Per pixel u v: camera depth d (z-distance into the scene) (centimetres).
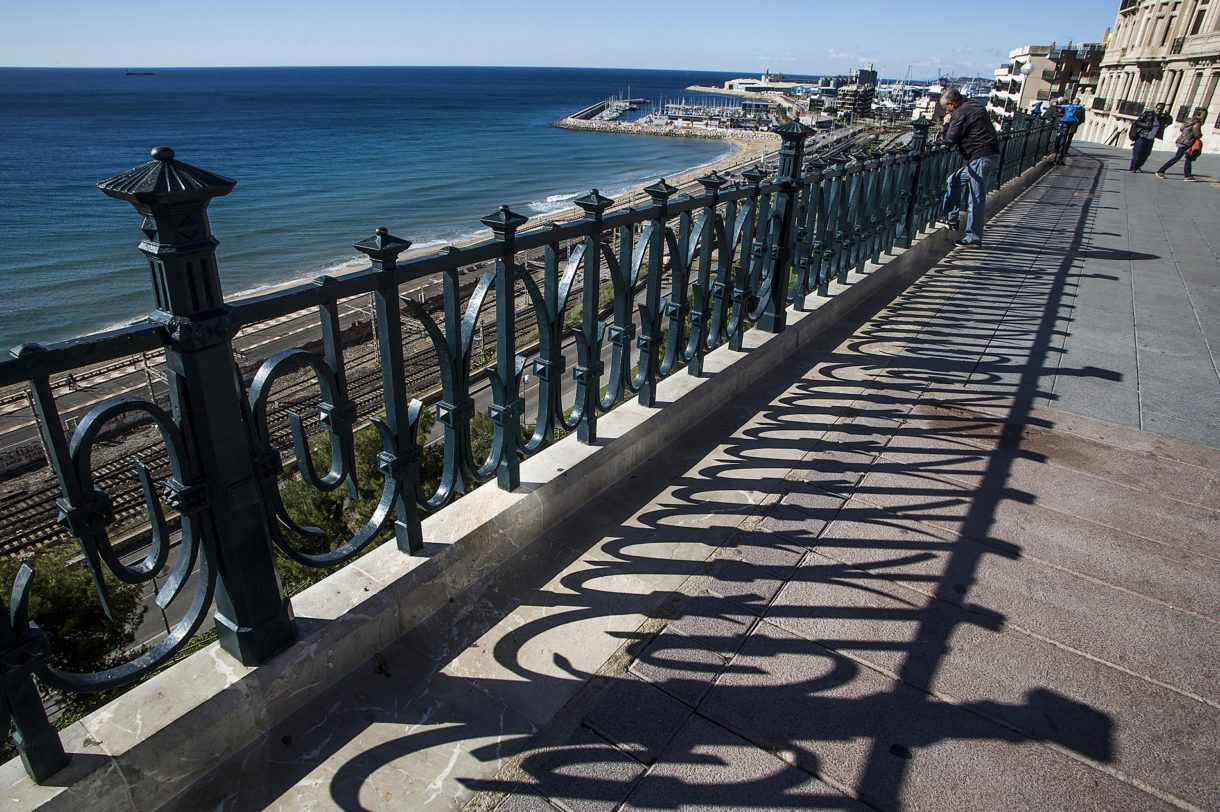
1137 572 272
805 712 207
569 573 264
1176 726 206
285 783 184
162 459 1788
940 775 189
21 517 1738
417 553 242
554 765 190
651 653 227
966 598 256
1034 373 459
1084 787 187
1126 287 659
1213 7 3425
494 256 238
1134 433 382
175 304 155
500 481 276
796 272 500
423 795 181
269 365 179
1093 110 5466
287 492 994
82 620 776
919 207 730
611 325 323
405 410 223
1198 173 1745
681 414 363
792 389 425
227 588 184
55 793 157
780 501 312
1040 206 1138
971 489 325
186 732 177
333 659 211
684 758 192
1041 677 222
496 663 223
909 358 477
